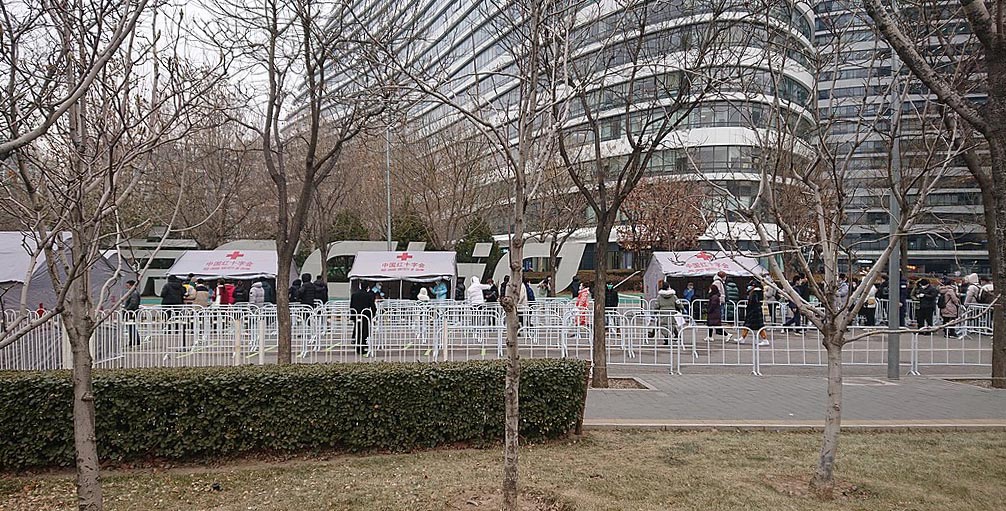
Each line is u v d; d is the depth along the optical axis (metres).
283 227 10.41
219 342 13.00
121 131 4.46
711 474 6.04
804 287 20.86
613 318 15.20
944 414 8.76
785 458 6.61
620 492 5.53
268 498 5.45
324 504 5.29
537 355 14.79
